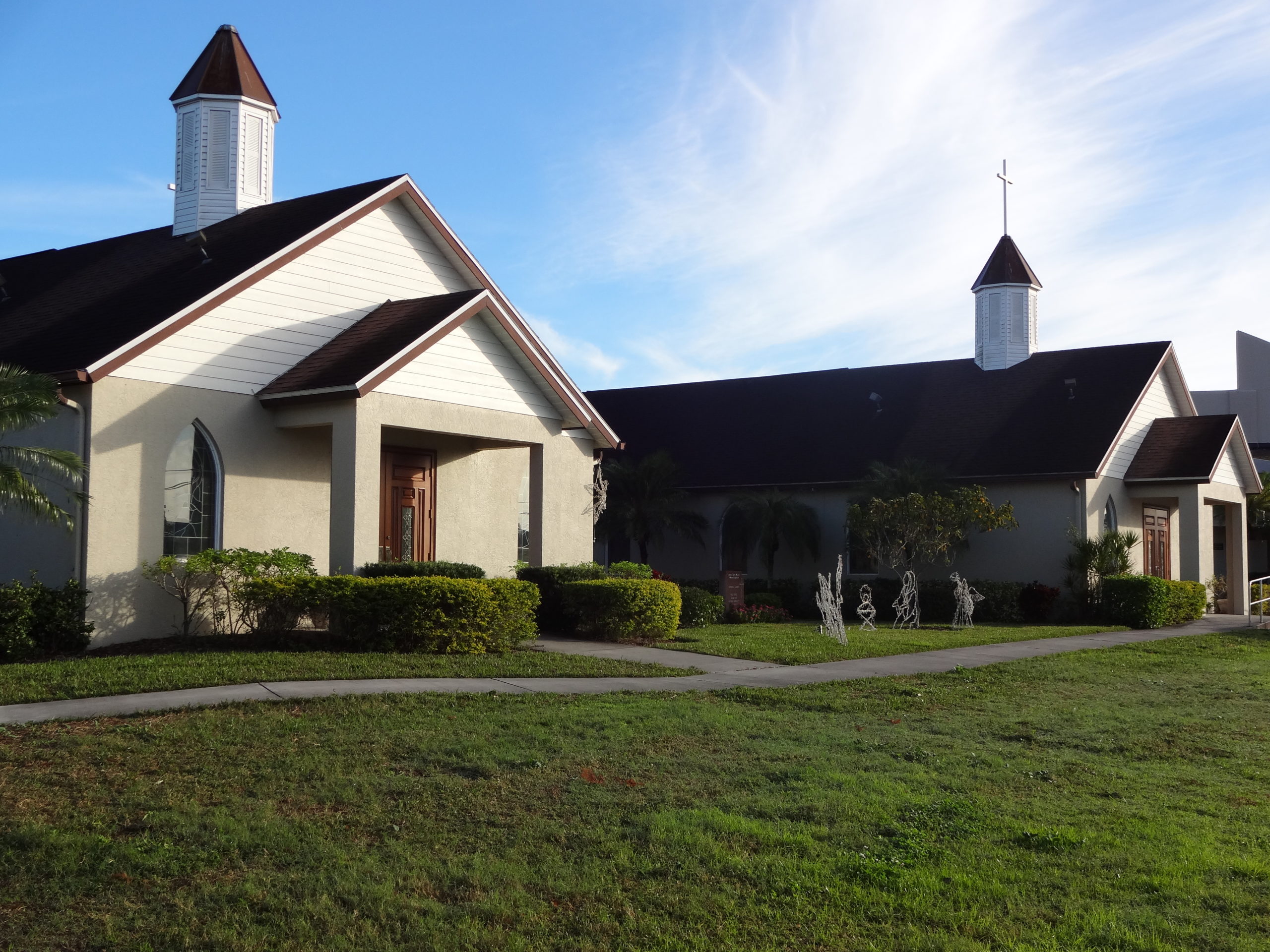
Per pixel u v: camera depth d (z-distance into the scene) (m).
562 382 20.50
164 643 15.44
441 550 20.92
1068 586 27.64
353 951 5.51
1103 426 28.70
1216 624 27.47
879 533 25.59
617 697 12.30
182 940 5.54
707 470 33.28
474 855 6.85
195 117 21.73
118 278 20.19
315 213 19.59
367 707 10.84
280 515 17.78
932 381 33.28
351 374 16.73
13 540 16.02
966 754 10.16
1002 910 6.27
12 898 5.98
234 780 8.10
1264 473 40.69
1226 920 6.20
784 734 10.64
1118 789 9.10
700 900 6.28
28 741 8.96
